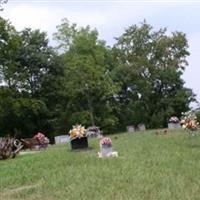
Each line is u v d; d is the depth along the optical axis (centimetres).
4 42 6950
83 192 1545
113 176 1814
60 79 7656
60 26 7375
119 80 8650
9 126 7250
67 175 1939
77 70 7244
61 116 7606
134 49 8906
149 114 8719
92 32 7375
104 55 7669
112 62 8806
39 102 7231
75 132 3048
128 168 1992
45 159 2616
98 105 7788
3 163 2709
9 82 7162
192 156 2314
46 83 7662
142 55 8831
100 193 1506
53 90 7675
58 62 7725
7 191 1767
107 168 2036
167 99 8675
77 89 7356
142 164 2091
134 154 2519
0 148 3095
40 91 7662
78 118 7500
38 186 1761
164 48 8806
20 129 7312
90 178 1805
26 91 7400
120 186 1595
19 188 1808
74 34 7356
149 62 8762
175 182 1590
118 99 8731
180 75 8800
